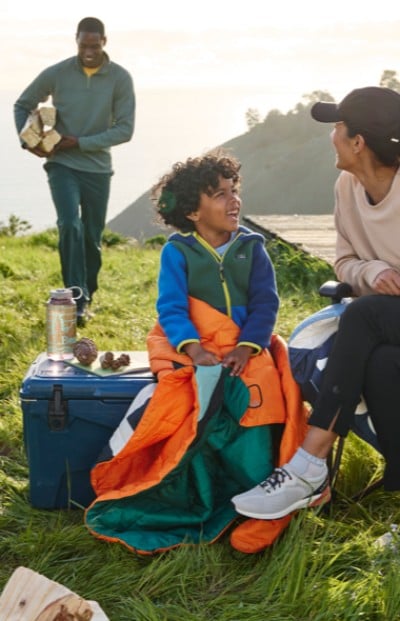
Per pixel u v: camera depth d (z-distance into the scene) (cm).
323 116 322
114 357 355
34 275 850
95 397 333
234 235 341
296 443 312
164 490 311
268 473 313
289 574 273
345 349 299
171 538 307
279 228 1179
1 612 221
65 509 341
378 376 298
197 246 334
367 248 338
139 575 287
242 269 335
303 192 16750
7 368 514
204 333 330
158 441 316
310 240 1031
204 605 273
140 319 653
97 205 672
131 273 878
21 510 339
